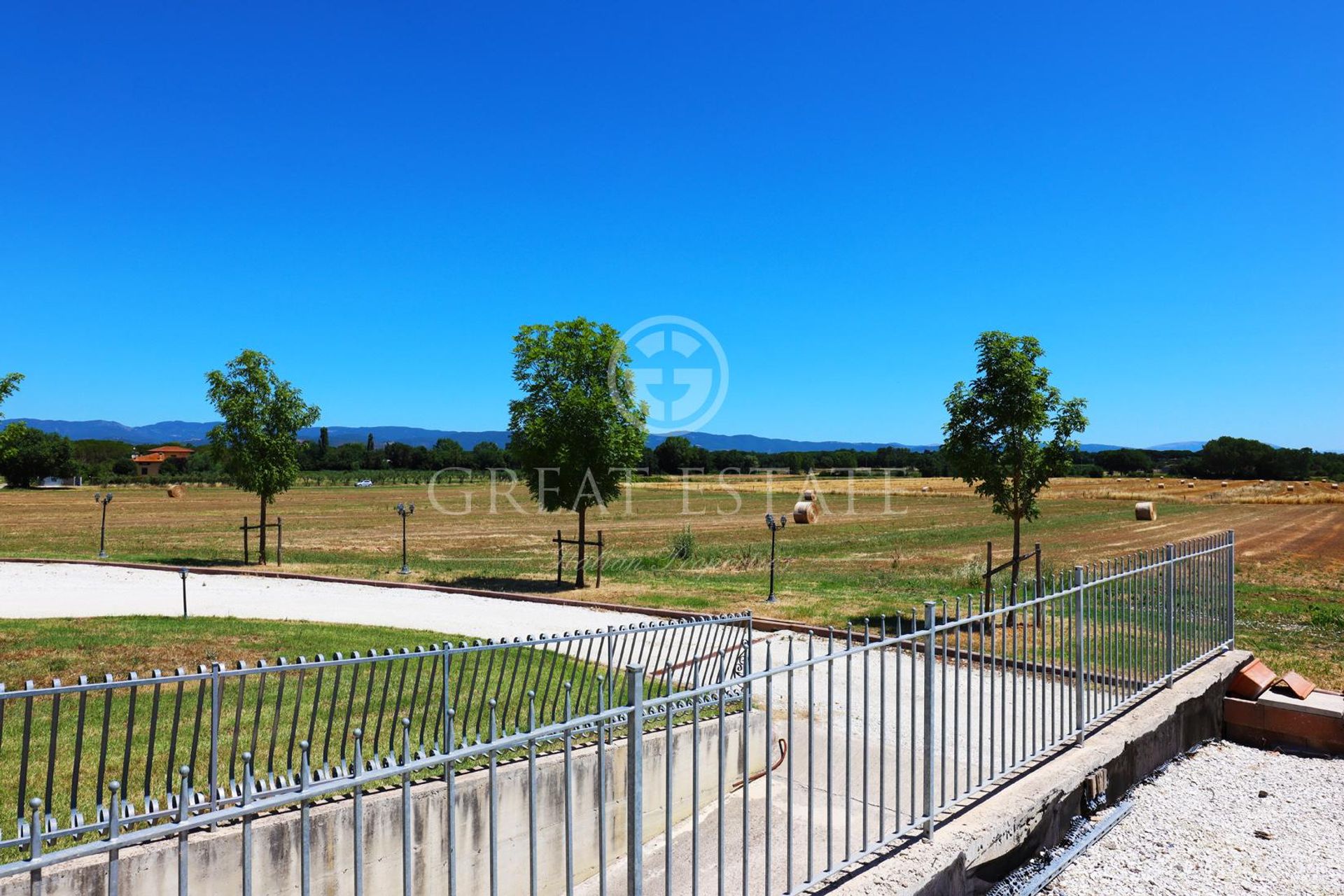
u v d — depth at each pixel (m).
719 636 9.55
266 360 26.53
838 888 5.06
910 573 25.55
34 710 8.45
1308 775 8.66
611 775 7.22
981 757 6.59
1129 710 8.74
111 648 11.84
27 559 26.06
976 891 5.84
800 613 17.11
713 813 7.93
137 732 7.77
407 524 47.38
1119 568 8.83
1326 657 13.66
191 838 5.16
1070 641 9.20
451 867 3.75
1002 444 16.33
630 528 44.38
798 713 10.24
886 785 7.95
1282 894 6.21
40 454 98.94
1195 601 10.30
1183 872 6.50
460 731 7.87
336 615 17.22
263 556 26.72
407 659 6.27
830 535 40.03
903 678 11.82
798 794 8.06
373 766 6.17
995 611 6.64
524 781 6.54
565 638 7.46
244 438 26.25
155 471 146.25
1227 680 10.14
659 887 6.36
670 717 4.36
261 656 11.61
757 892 6.10
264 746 7.41
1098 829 7.07
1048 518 51.75
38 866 2.64
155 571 24.64
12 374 16.80
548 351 21.77
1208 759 9.09
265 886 5.37
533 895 3.98
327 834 5.56
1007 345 16.28
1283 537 38.75
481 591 20.45
